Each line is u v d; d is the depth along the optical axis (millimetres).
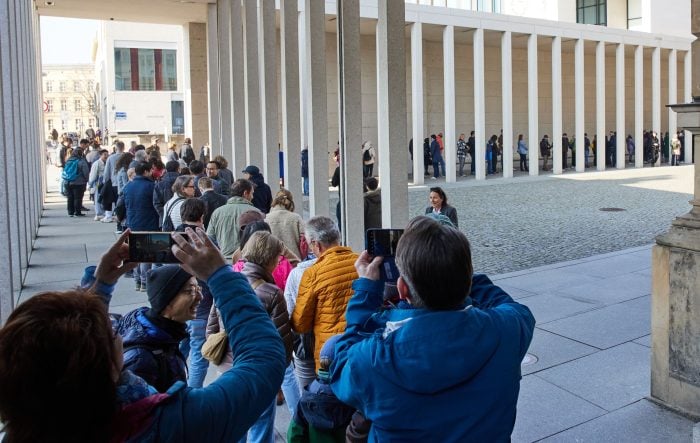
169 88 45844
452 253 1890
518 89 32656
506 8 38250
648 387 4840
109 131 44312
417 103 23641
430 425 1817
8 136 7523
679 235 4340
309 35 9789
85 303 1336
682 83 36812
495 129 31891
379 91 7883
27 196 10547
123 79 44781
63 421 1226
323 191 10109
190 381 4504
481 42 24922
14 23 8219
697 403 4281
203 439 1426
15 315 1281
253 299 1768
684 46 32750
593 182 23797
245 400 1524
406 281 1943
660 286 4488
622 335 6098
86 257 10234
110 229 13180
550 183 23703
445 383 1803
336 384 2039
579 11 37812
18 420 1221
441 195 7641
